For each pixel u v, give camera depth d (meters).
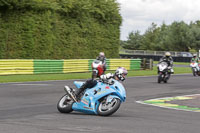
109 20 68.56
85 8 62.03
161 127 16.03
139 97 28.14
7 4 50.53
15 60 46.28
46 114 18.78
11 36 52.62
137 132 14.74
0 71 44.75
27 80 39.47
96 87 18.69
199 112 21.52
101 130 14.79
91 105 18.50
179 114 20.39
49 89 31.20
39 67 48.84
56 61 50.75
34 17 54.44
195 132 15.17
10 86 32.97
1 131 14.12
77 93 19.05
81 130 14.66
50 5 56.09
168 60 41.06
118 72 18.73
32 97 25.88
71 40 61.44
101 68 40.50
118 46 70.69
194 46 169.88
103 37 67.50
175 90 34.06
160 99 27.45
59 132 14.16
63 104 19.55
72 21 61.56
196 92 33.06
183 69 69.44
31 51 54.34
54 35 58.44
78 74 50.22
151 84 38.91
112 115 19.06
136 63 63.59
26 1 53.06
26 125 15.51
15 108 20.69
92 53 65.50
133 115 19.45
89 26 64.44
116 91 18.33
